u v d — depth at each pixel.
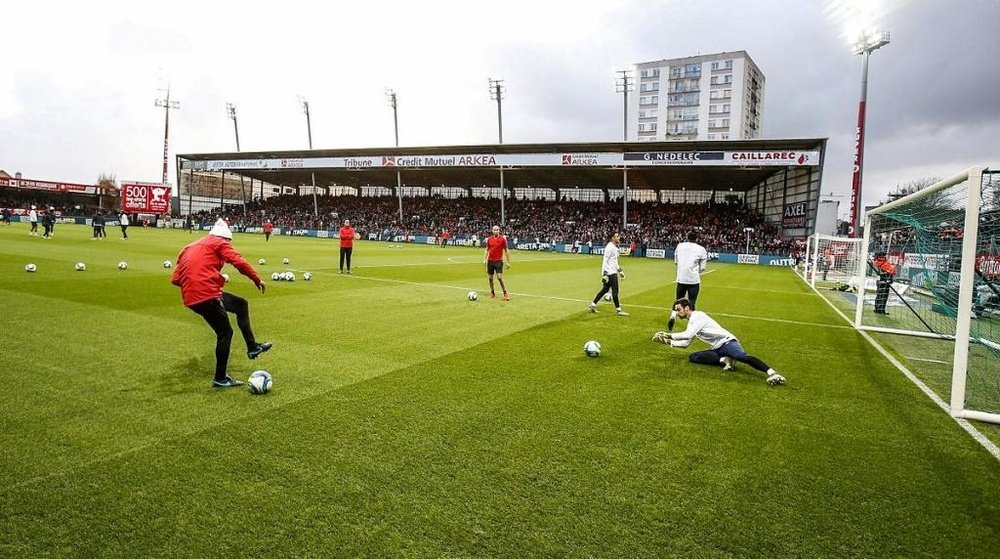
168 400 4.71
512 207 62.88
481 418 4.51
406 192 72.94
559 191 64.81
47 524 2.79
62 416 4.27
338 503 3.08
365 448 3.83
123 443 3.79
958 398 5.09
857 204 29.55
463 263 23.81
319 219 63.81
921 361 7.57
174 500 3.06
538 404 4.92
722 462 3.80
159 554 2.57
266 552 2.61
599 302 12.55
